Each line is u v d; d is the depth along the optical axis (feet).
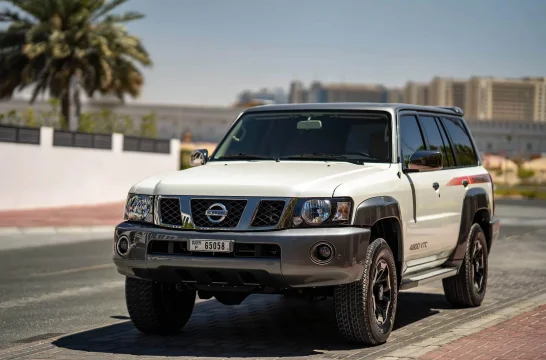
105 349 24.29
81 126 140.87
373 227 24.47
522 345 22.91
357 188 23.11
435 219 27.66
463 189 30.22
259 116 28.43
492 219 33.19
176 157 129.29
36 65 139.23
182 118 453.17
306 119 27.68
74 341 25.79
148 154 123.03
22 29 140.77
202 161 27.50
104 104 339.36
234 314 30.81
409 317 29.68
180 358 22.79
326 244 22.04
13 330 28.22
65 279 41.88
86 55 140.05
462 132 32.45
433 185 27.66
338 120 27.32
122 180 117.50
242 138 27.99
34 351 24.18
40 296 36.17
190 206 22.88
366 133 26.76
